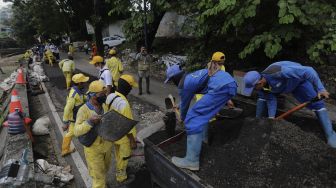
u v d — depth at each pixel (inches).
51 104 434.0
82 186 211.9
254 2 272.5
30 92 506.0
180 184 150.1
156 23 682.8
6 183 178.1
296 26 291.0
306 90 187.3
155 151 172.1
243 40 335.9
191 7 384.2
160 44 767.7
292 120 200.5
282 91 189.5
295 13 258.5
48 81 614.5
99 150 178.1
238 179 142.6
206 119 152.1
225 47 406.9
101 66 319.6
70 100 242.1
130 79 196.9
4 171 187.3
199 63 412.5
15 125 255.3
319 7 269.1
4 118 359.3
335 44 276.2
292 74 176.1
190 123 153.3
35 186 184.9
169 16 837.8
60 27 1541.6
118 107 183.9
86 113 172.1
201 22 322.0
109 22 1385.3
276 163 140.6
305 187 132.0
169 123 198.2
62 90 520.4
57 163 247.9
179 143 186.1
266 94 196.2
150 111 358.3
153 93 448.5
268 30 317.7
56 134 310.3
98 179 185.2
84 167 236.8
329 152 147.5
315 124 191.0
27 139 246.4
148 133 281.0
